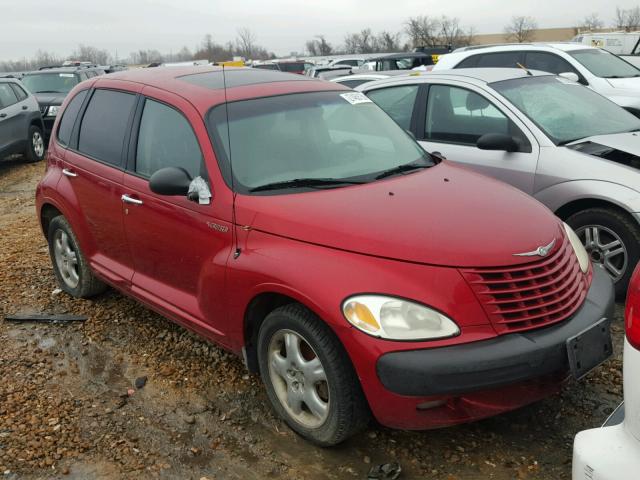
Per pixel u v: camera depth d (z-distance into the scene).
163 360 4.36
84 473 3.23
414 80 6.45
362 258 3.06
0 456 3.36
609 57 10.21
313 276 3.07
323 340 3.08
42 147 13.73
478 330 2.91
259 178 3.73
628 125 5.84
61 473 3.23
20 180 11.61
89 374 4.23
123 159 4.48
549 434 3.36
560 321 3.07
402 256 3.01
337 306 2.95
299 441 3.41
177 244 3.97
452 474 3.10
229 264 3.53
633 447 2.04
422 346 2.85
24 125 12.91
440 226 3.19
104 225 4.70
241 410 3.73
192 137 3.96
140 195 4.23
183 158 4.01
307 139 4.07
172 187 3.70
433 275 2.96
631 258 4.79
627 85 9.27
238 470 3.21
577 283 3.29
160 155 4.19
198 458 3.32
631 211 4.70
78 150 5.02
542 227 3.34
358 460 3.24
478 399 2.94
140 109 4.46
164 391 3.97
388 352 2.85
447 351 2.84
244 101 4.15
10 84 12.96
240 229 3.53
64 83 17.31
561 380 3.10
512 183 5.39
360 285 2.96
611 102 6.24
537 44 10.43
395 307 2.89
